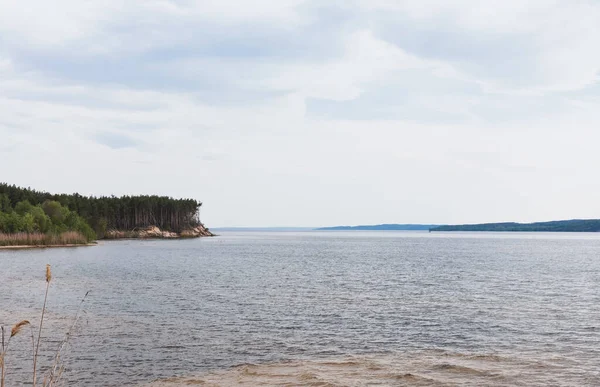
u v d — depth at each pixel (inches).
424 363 701.3
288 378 619.5
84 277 1974.7
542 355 753.6
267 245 6756.9
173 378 632.4
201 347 810.8
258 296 1471.5
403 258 3730.3
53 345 797.9
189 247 5531.5
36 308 1158.3
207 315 1123.9
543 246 6638.8
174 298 1402.6
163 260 3228.3
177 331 935.7
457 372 646.5
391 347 821.9
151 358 735.7
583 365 685.9
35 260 2903.5
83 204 7736.2
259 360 730.2
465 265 2942.9
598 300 1414.9
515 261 3371.1
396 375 628.7
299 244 7337.6
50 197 7593.5
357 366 685.3
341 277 2129.7
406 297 1471.5
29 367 671.1
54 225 5241.1
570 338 890.1
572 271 2501.2
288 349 804.0
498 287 1761.8
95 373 655.1
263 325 1010.7
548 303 1352.1
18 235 4500.5
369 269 2598.4
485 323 1044.5
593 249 5595.5
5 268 2295.8
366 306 1282.0
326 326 1005.8
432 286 1787.6
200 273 2273.6
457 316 1132.5
